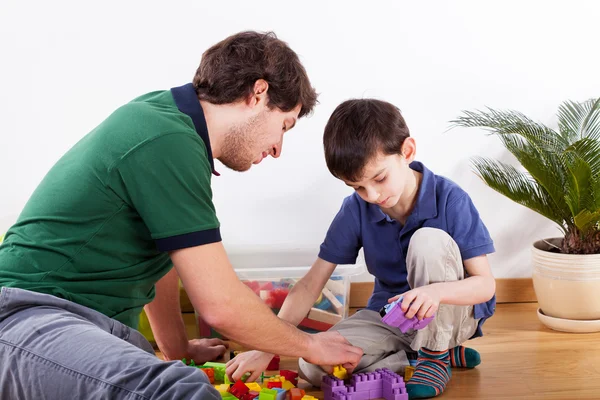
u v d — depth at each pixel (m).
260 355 1.54
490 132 2.28
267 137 1.30
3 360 1.05
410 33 2.25
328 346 1.45
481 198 2.31
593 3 2.27
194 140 1.18
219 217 2.30
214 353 1.82
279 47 1.31
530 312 2.21
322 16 2.23
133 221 1.19
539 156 2.02
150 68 2.24
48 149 2.26
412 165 1.70
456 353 1.71
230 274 1.17
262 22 2.23
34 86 2.22
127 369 0.97
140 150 1.14
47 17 2.20
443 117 2.28
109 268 1.20
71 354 1.01
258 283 2.04
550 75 2.29
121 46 2.23
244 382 1.55
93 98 2.24
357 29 2.24
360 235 1.73
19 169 2.25
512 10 2.26
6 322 1.09
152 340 2.00
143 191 1.14
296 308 1.68
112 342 1.03
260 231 2.31
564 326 1.98
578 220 1.96
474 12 2.25
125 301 1.25
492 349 1.86
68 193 1.17
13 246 1.19
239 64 1.26
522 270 2.33
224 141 1.28
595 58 2.29
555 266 1.98
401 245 1.67
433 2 2.24
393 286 1.72
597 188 1.90
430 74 2.27
